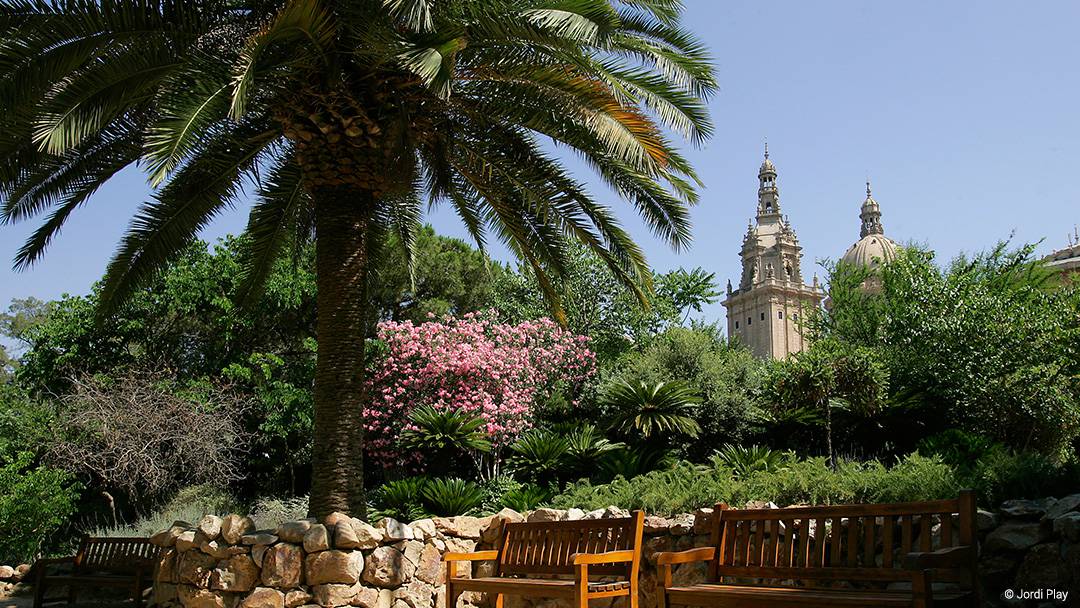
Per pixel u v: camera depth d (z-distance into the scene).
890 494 7.11
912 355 15.12
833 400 14.31
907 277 16.09
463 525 6.89
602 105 7.14
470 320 18.22
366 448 16.91
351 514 7.29
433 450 15.38
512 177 9.07
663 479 9.06
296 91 7.52
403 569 6.27
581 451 13.55
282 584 5.83
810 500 7.62
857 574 3.94
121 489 14.41
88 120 6.34
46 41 6.38
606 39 6.44
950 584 4.55
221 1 7.44
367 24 6.82
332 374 7.52
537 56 7.47
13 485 11.66
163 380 15.60
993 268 17.64
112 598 8.05
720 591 4.02
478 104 8.17
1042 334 13.52
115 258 8.60
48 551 12.56
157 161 5.79
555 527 5.59
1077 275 17.69
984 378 13.70
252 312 16.94
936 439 11.87
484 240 10.77
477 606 6.73
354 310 7.71
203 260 17.39
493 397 16.30
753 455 11.66
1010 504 5.30
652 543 6.33
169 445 14.68
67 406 14.16
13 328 38.03
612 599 6.41
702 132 7.49
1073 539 4.70
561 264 10.02
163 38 6.88
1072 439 14.08
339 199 7.79
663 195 8.56
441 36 6.23
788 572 4.21
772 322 81.50
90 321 15.94
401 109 7.79
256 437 16.61
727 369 16.52
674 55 7.37
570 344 18.41
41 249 8.90
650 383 14.50
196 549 6.18
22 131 6.96
